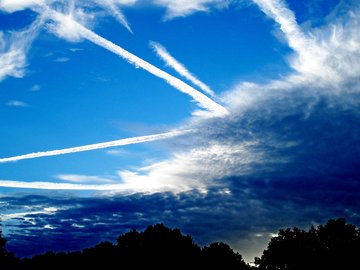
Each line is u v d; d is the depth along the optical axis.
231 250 84.38
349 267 74.69
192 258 77.88
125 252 77.62
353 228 78.88
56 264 84.06
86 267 80.62
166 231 78.69
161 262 75.69
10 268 59.91
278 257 82.50
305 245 80.62
